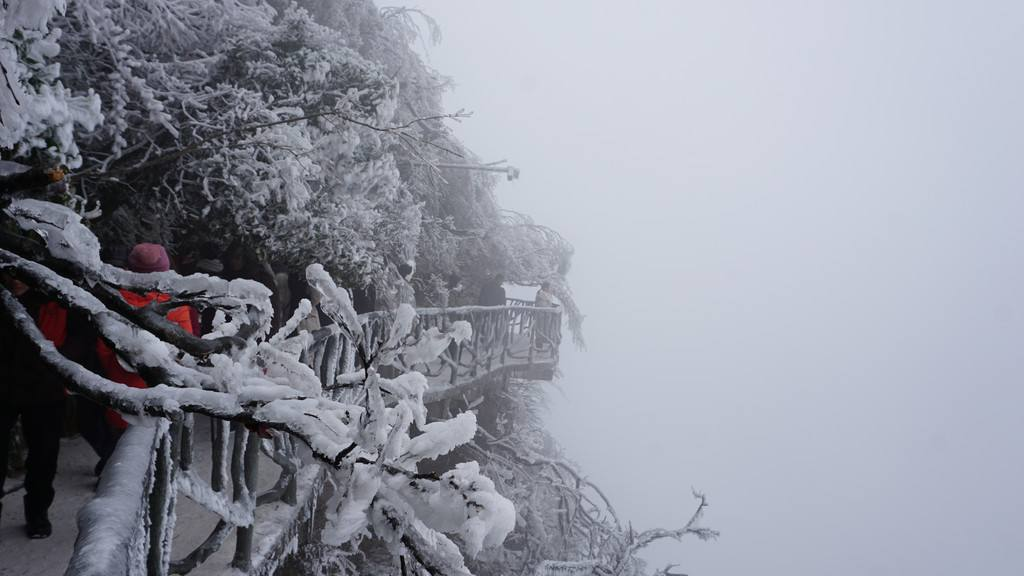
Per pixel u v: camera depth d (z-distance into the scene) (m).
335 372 5.45
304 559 5.98
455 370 9.96
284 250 7.09
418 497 1.51
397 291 11.05
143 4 7.59
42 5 2.65
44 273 1.85
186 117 7.42
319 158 7.24
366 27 14.45
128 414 1.68
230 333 2.00
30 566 3.59
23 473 5.12
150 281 2.01
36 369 3.79
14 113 2.46
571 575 9.66
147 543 2.24
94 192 7.06
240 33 7.71
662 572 10.70
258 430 1.71
